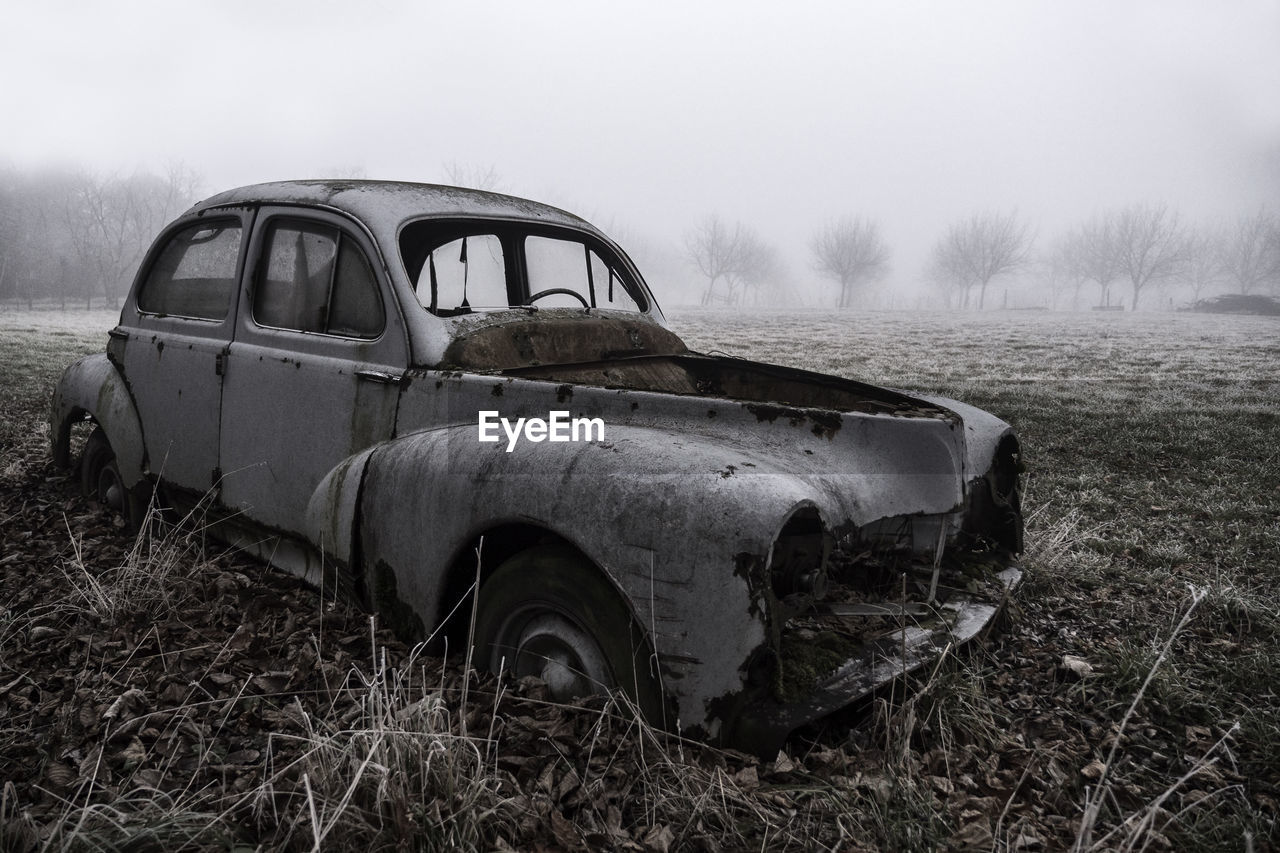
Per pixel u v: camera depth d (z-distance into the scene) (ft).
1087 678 10.09
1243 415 34.24
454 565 8.96
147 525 13.23
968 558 11.31
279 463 11.34
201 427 12.55
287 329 11.48
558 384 9.13
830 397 11.44
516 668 8.67
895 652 8.45
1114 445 26.96
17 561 12.95
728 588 7.07
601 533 7.56
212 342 12.39
